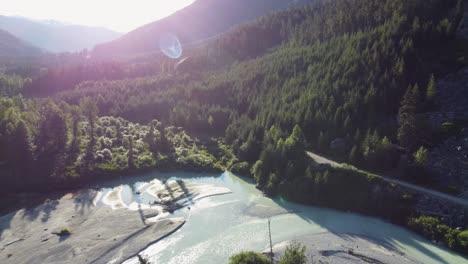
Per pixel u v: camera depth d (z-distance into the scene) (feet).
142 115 394.73
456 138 183.93
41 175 227.20
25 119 279.28
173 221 174.60
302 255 103.76
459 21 271.08
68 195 213.05
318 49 356.79
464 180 164.55
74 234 161.68
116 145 297.53
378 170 195.00
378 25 333.62
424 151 175.42
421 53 257.75
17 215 182.60
